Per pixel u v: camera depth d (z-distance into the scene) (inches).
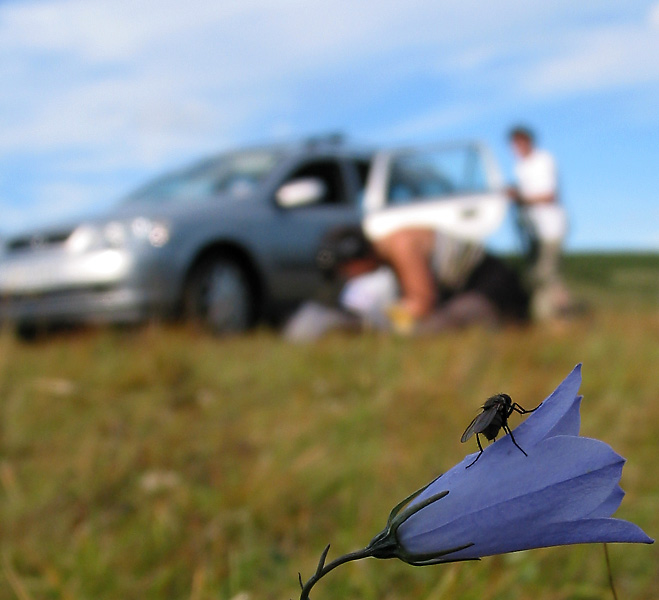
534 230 342.0
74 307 276.5
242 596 94.5
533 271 335.9
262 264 307.9
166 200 319.0
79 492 132.7
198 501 128.2
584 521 34.7
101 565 105.2
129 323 277.1
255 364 227.6
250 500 125.2
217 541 112.7
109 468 141.3
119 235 279.1
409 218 324.2
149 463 146.1
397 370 219.0
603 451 34.8
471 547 37.6
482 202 341.4
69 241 281.7
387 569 104.6
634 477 132.3
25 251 290.8
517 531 36.4
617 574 104.4
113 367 214.8
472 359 222.8
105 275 274.7
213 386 205.9
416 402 177.6
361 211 338.6
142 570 107.3
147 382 204.5
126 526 121.0
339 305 312.3
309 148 348.2
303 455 142.6
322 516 124.0
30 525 120.9
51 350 247.9
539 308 332.8
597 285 427.2
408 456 143.1
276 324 323.6
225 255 303.3
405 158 355.3
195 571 106.7
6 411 176.1
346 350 249.9
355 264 314.0
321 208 334.6
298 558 110.9
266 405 189.5
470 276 322.0
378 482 132.1
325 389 202.7
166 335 252.5
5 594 97.2
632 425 160.7
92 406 185.6
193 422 172.6
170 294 280.2
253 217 310.2
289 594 101.0
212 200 314.8
